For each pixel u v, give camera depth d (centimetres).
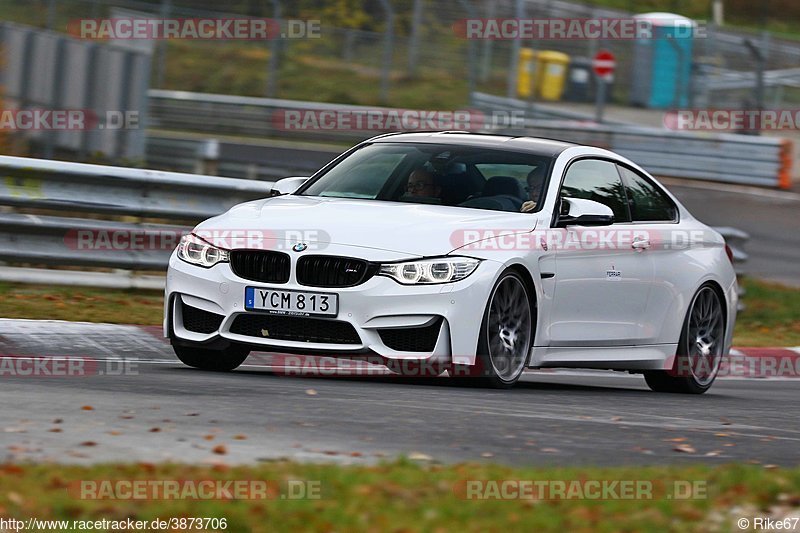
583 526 1273
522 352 2642
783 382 3759
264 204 2728
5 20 10600
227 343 2567
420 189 2773
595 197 2911
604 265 2838
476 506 1338
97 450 1633
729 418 2506
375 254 2469
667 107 11944
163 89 11375
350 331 2461
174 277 2627
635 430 2150
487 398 2447
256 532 1222
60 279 3659
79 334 3066
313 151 8700
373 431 1927
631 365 2967
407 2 11938
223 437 1792
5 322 3066
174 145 8638
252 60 11894
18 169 3575
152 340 3150
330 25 11744
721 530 1280
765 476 1512
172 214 3847
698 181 9006
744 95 11475
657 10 14150
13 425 1789
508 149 2891
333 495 1360
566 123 9156
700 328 3194
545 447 1886
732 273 3316
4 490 1322
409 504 1331
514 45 10888
